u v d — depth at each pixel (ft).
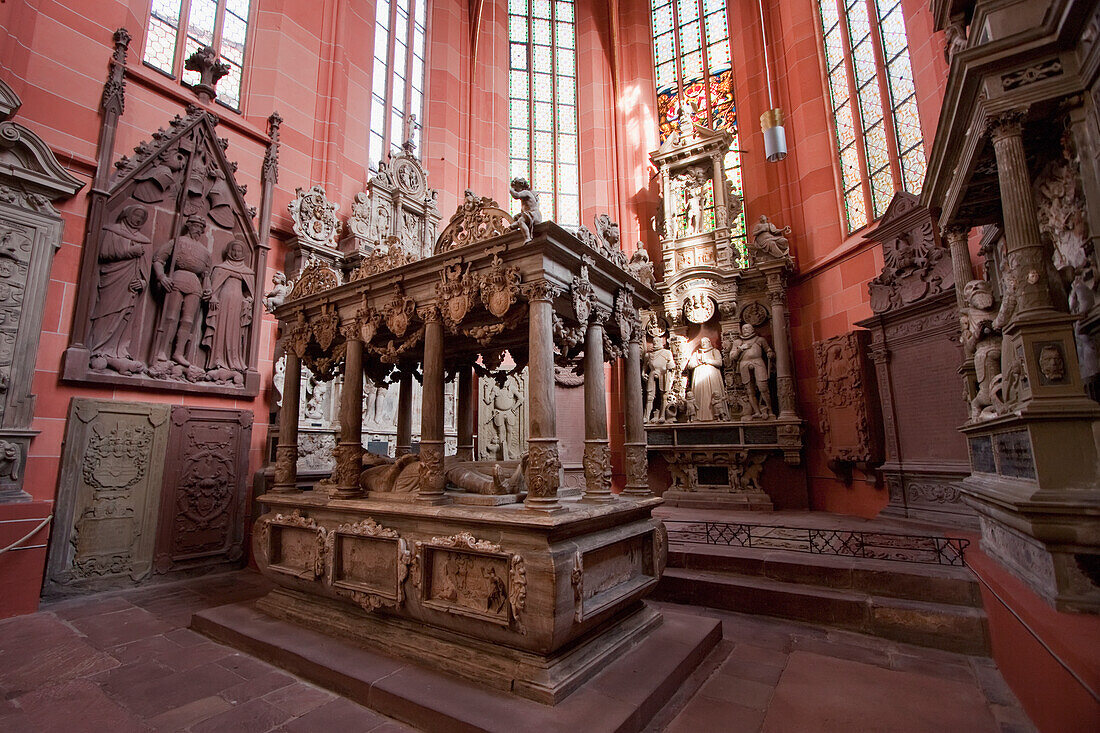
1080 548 8.32
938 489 19.70
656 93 37.27
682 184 32.27
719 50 35.14
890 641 12.29
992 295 13.96
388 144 29.53
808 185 28.14
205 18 21.16
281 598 13.05
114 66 17.17
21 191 14.62
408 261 12.90
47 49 15.90
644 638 11.12
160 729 7.97
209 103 20.11
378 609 10.98
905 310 20.88
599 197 35.96
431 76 32.99
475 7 35.83
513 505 10.66
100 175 16.47
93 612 13.82
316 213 22.24
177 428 17.56
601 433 11.66
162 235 17.93
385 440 22.61
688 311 30.14
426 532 10.44
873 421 22.72
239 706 8.77
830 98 27.94
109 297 16.39
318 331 14.15
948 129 12.42
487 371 16.26
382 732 8.00
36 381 14.79
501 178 35.37
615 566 10.86
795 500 27.04
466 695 8.46
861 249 24.43
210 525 18.16
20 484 14.01
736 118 33.27
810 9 29.04
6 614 13.17
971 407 13.79
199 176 18.98
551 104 38.11
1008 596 9.49
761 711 8.77
